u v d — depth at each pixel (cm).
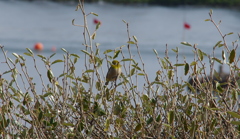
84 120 1121
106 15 15625
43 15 14938
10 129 1093
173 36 11031
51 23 12938
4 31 10350
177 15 16175
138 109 1141
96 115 1091
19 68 2180
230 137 1118
